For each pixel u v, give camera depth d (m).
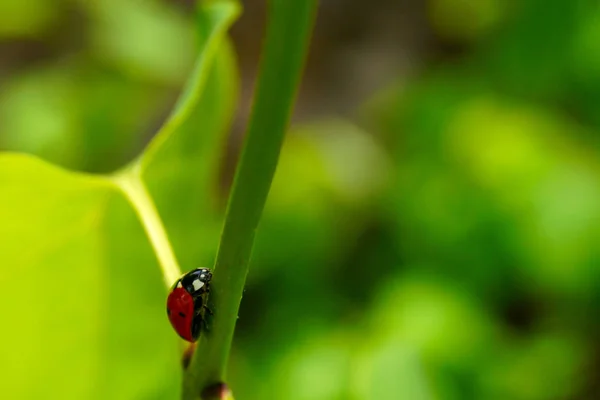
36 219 0.20
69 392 0.21
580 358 0.43
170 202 0.22
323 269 0.47
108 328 0.21
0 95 0.52
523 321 0.44
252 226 0.18
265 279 0.46
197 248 0.23
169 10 0.55
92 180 0.20
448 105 0.49
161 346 0.21
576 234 0.43
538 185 0.44
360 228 0.48
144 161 0.20
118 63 0.52
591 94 0.49
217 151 0.23
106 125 0.50
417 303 0.42
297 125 0.60
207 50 0.21
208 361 0.19
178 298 0.19
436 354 0.40
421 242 0.46
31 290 0.20
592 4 0.49
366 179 0.50
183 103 0.21
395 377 0.38
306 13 0.17
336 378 0.38
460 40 0.65
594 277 0.43
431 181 0.47
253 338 0.43
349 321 0.43
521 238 0.44
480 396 0.39
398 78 0.65
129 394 0.21
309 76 0.66
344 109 0.62
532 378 0.41
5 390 0.20
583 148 0.46
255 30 0.67
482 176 0.45
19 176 0.19
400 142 0.49
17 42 0.58
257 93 0.18
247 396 0.40
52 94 0.50
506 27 0.52
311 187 0.49
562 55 0.49
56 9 0.55
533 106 0.50
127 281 0.21
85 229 0.20
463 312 0.41
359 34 0.69
